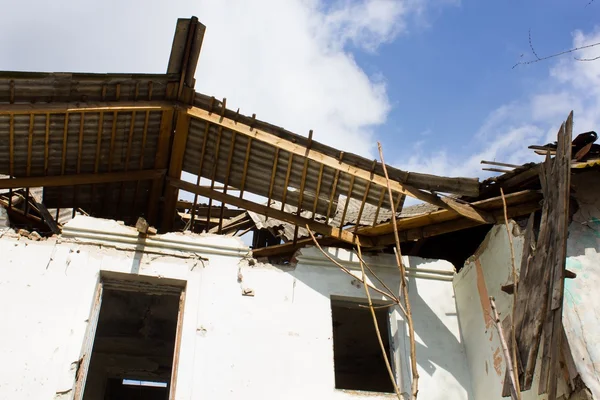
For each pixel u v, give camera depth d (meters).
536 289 7.43
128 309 10.59
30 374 7.53
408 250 10.84
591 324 7.30
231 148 9.18
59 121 8.60
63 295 8.22
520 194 8.36
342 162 8.83
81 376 7.76
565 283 7.62
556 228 7.35
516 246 8.52
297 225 9.60
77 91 8.34
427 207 9.76
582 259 7.84
